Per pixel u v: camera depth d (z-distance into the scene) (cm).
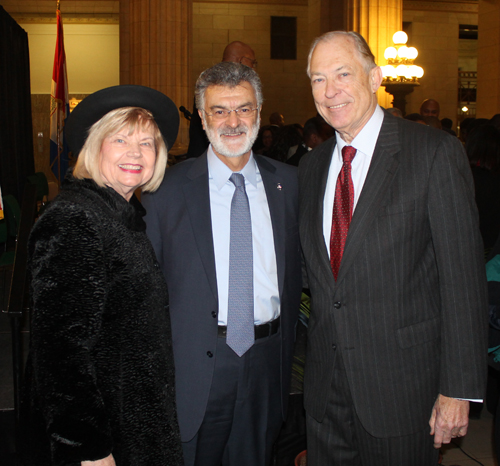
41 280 112
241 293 168
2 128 622
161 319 135
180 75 786
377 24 772
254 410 175
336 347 156
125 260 125
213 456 174
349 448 166
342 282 152
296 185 187
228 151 167
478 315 139
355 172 157
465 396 139
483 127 289
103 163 134
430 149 145
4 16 648
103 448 113
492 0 938
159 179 151
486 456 247
